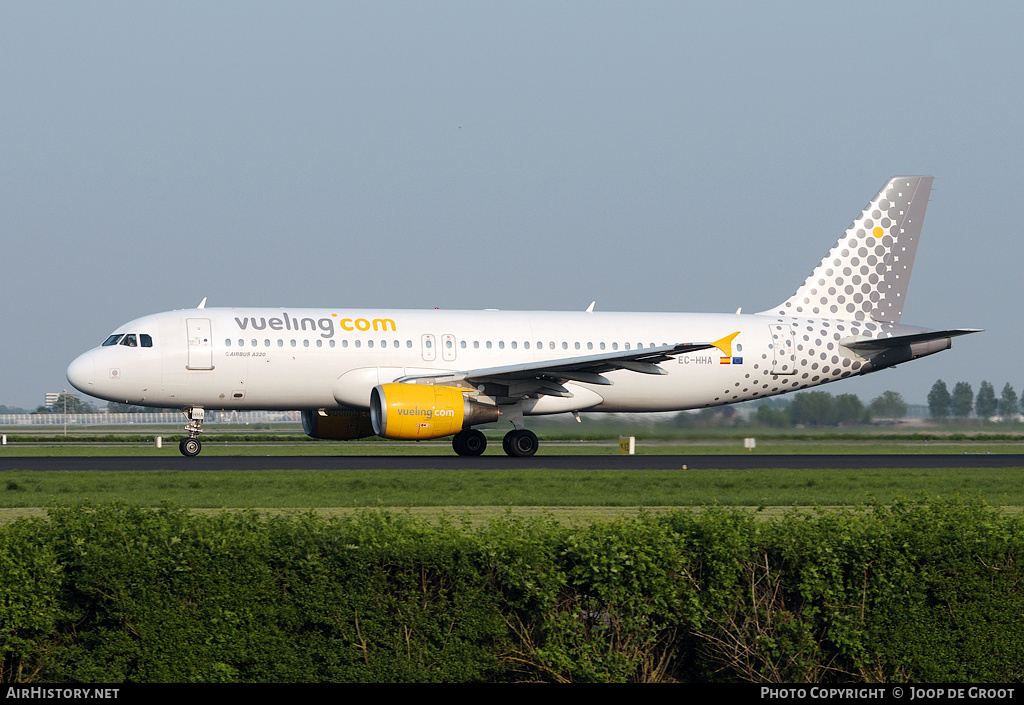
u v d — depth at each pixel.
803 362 152.88
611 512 76.62
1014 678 44.59
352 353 134.88
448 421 126.69
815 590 43.97
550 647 42.88
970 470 114.62
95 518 44.84
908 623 44.53
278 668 41.75
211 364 130.88
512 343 141.38
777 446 193.75
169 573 41.56
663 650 44.78
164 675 41.16
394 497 83.62
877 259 158.00
